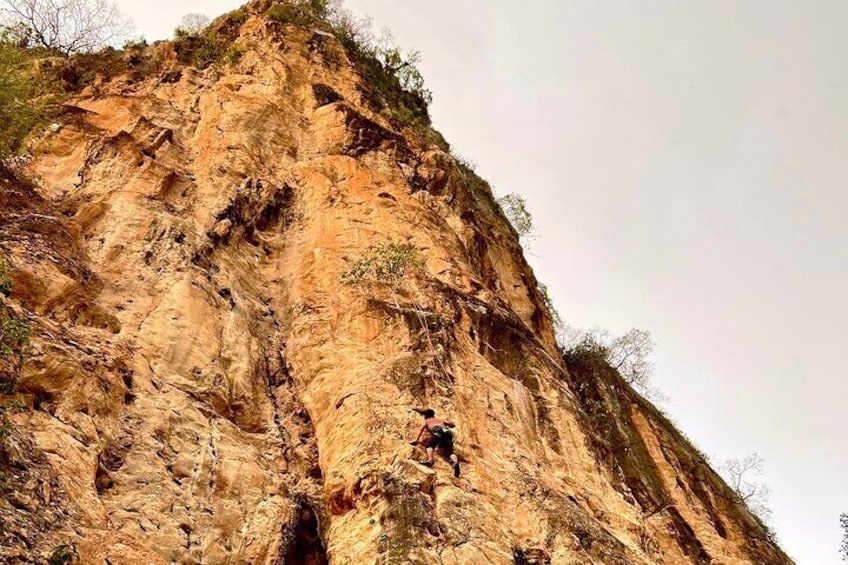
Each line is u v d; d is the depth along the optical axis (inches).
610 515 544.7
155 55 1190.9
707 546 793.6
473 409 538.0
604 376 1073.5
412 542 380.2
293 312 645.9
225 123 893.8
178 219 667.4
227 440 491.5
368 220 778.2
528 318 944.9
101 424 424.8
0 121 621.0
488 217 1116.5
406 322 592.1
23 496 324.8
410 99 1448.1
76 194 665.0
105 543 346.6
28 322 438.3
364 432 467.5
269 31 1249.4
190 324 558.3
